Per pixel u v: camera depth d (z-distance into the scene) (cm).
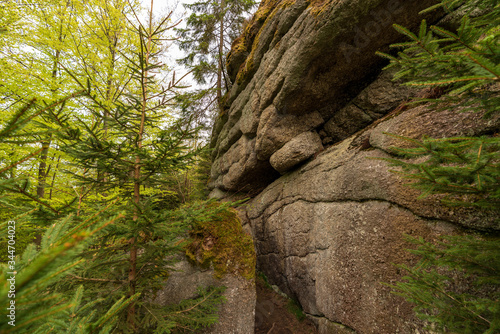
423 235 262
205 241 440
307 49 450
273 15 616
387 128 349
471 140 121
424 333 245
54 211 212
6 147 428
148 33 359
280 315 510
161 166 290
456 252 149
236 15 1137
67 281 257
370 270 323
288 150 577
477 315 144
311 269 464
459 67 141
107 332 117
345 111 536
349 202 390
